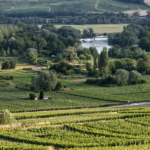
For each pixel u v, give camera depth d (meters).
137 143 94.69
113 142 93.00
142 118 133.25
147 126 119.44
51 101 190.25
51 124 117.50
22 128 110.44
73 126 113.38
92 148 85.88
